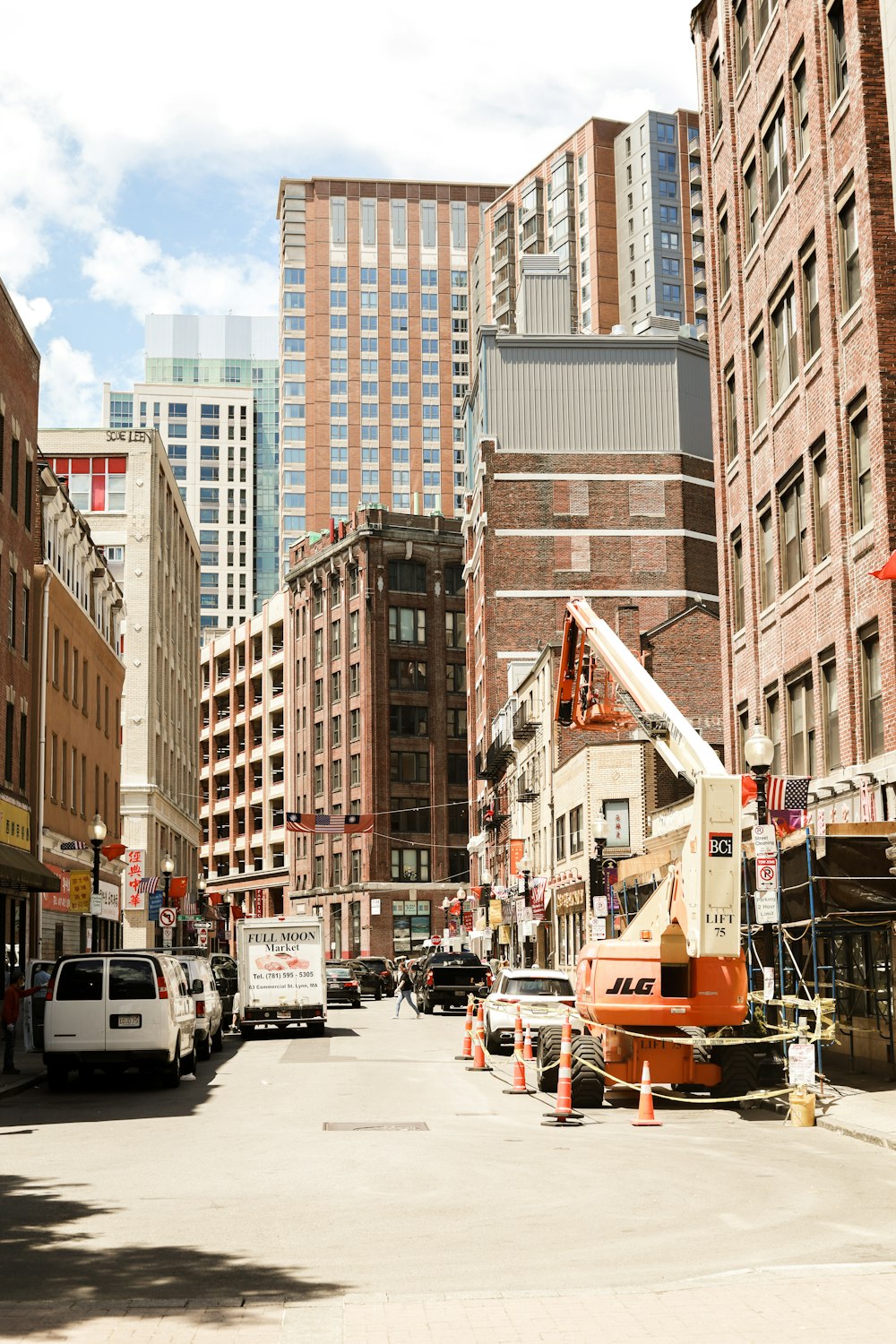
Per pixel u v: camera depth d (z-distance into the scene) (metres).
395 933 99.75
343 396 170.50
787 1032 19.97
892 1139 15.54
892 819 23.08
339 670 107.00
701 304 137.25
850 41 25.61
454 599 107.12
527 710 66.75
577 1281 8.84
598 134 142.75
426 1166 14.11
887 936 22.50
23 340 40.47
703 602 73.19
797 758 29.75
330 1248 10.00
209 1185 13.02
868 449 25.11
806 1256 9.55
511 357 73.88
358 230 173.50
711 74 37.50
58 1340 7.37
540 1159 14.57
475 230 175.88
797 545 29.81
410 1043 34.34
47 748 43.38
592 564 72.50
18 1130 17.91
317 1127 17.61
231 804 127.19
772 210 31.67
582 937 53.72
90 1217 11.34
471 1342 7.21
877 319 24.28
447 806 103.75
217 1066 28.25
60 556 48.41
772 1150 15.39
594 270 140.75
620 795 52.38
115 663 58.59
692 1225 10.79
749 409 33.59
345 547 106.19
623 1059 20.50
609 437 73.56
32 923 41.06
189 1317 7.91
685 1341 7.18
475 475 78.12
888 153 24.69
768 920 20.02
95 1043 23.20
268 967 37.66
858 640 25.30
